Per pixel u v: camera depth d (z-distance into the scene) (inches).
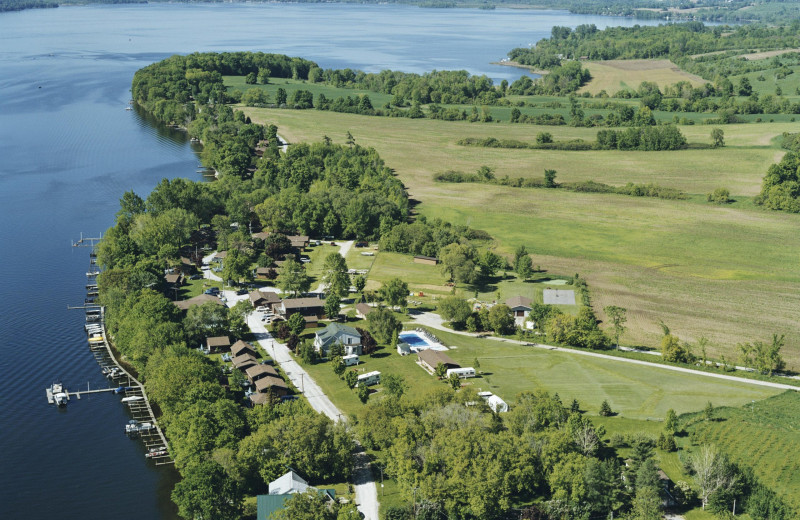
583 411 7062.0
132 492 5989.2
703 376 7854.3
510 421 6491.1
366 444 6348.4
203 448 6033.5
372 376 7588.6
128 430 6786.4
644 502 5482.3
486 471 5629.9
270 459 5920.3
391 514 5467.5
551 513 5541.3
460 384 7544.3
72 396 7416.3
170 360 7096.5
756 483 5802.2
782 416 6963.6
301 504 5300.2
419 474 5743.1
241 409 6648.6
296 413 6392.7
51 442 6648.6
